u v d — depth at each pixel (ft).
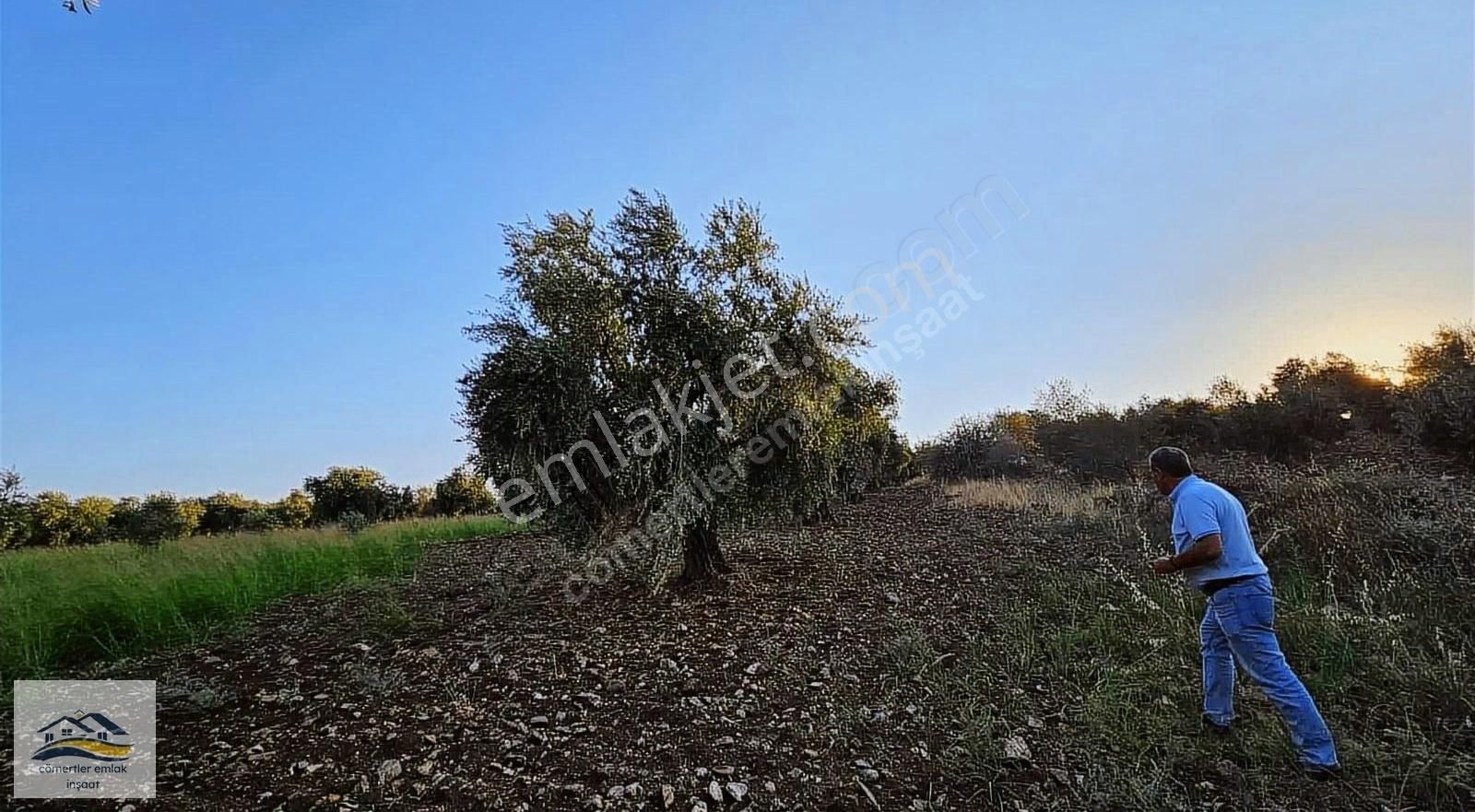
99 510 76.18
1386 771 12.11
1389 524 23.13
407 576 33.09
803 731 14.11
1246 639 12.68
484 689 16.44
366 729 14.30
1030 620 20.17
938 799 11.77
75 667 19.80
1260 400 48.01
